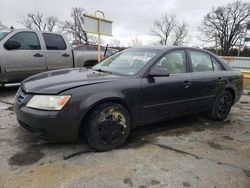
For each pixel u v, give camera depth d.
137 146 3.48
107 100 3.21
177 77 3.95
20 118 3.14
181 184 2.63
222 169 2.97
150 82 3.61
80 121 3.05
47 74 3.76
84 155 3.14
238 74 5.14
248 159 3.27
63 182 2.57
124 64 3.97
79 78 3.38
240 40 49.81
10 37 6.00
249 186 2.66
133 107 3.47
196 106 4.33
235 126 4.61
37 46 6.43
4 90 6.86
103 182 2.60
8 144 3.35
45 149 3.25
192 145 3.62
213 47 58.88
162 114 3.86
